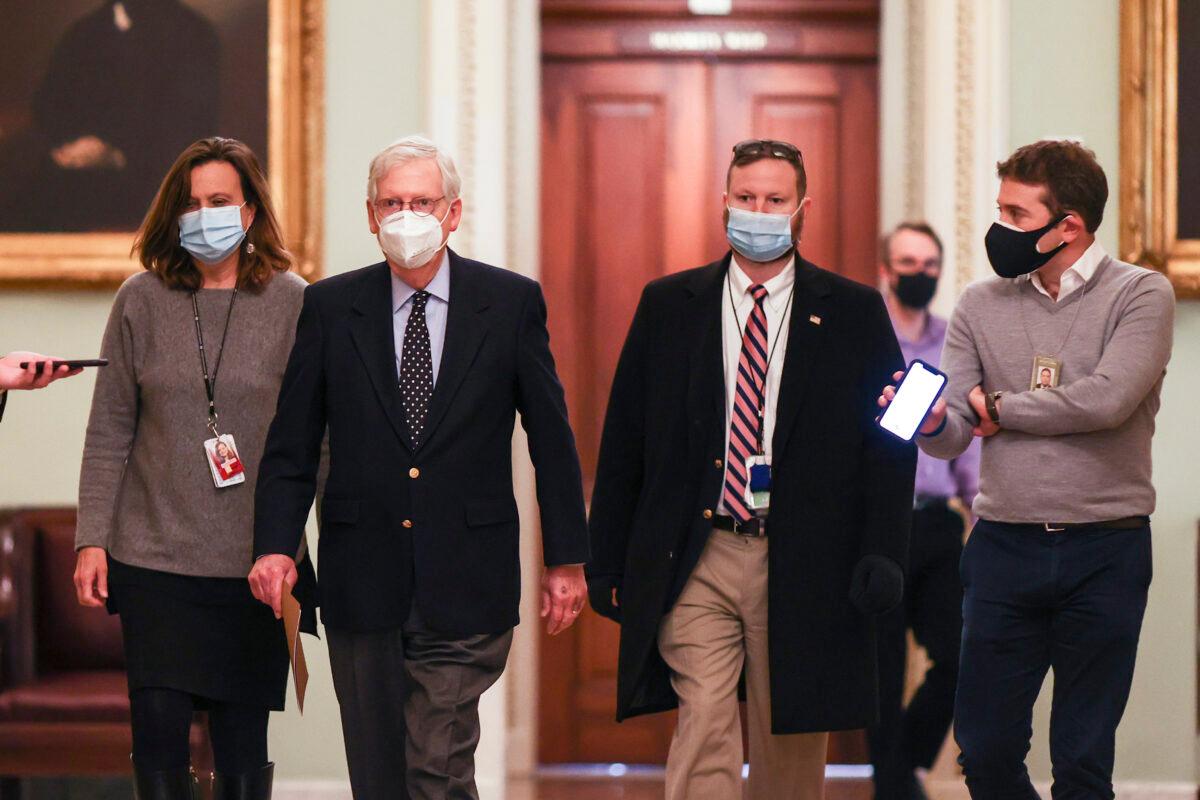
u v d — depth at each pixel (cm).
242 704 1332
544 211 2428
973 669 1276
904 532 1230
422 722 1177
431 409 1195
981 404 1255
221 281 1354
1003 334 1278
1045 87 2023
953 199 2038
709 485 1249
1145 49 1989
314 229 2019
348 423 1202
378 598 1176
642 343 1318
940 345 1880
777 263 1282
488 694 2047
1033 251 1241
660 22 2411
